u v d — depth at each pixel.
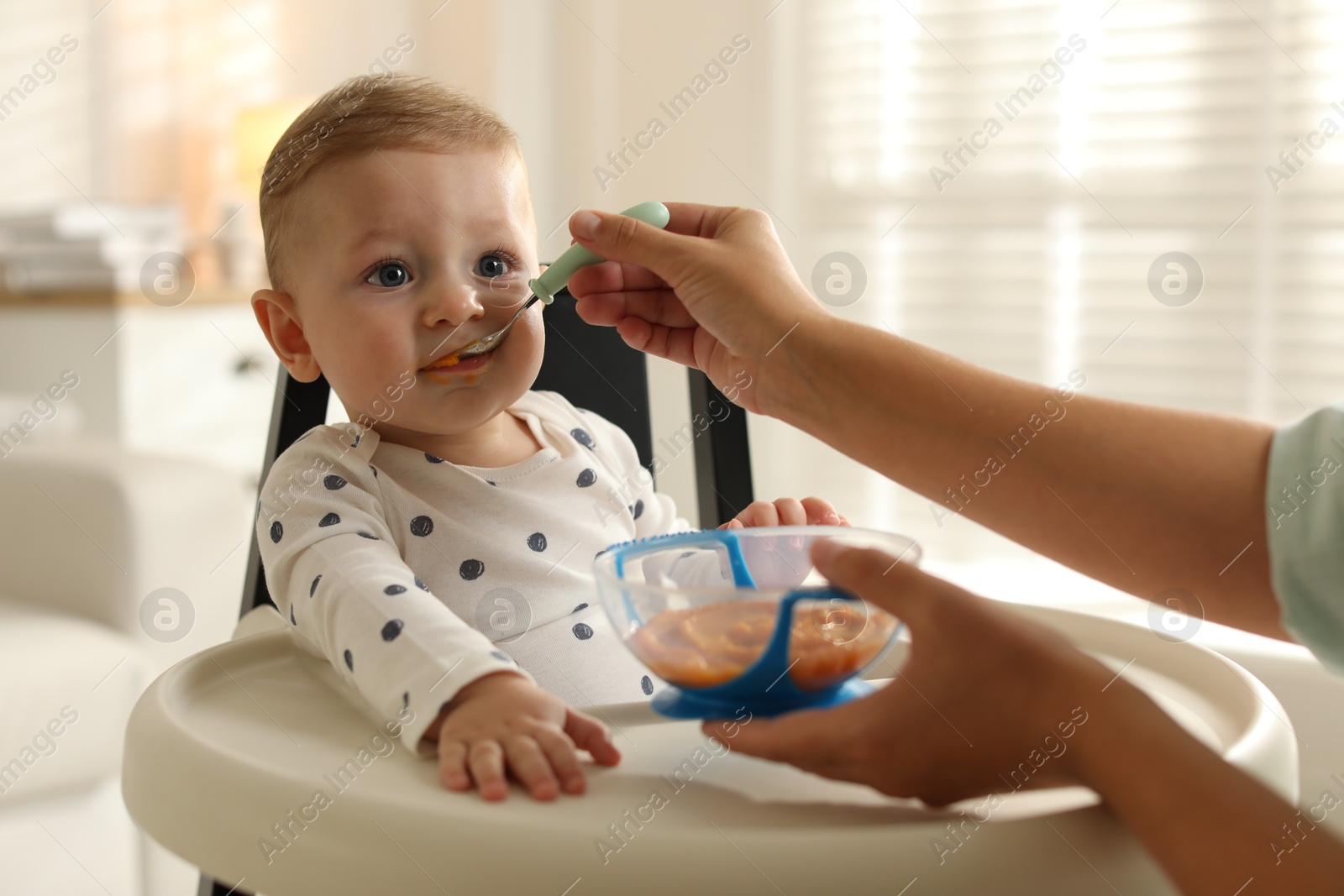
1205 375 1.93
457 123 0.72
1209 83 1.90
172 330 1.99
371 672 0.54
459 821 0.40
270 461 0.83
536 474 0.77
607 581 0.49
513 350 0.72
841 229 2.22
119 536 1.57
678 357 0.66
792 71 2.23
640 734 0.52
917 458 0.49
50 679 1.37
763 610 0.47
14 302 1.96
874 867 0.38
